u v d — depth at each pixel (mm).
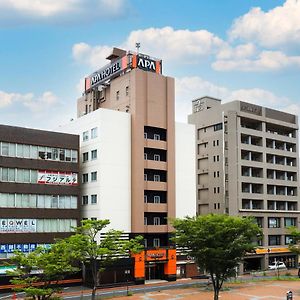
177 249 68312
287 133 100688
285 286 61031
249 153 89812
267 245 89438
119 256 60938
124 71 70812
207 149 91688
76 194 63125
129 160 66562
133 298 50781
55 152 61969
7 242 55938
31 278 37875
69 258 41500
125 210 65125
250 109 90688
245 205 88250
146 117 67875
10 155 57844
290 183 96875
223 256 43094
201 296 52094
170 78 71375
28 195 58719
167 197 69000
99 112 64750
